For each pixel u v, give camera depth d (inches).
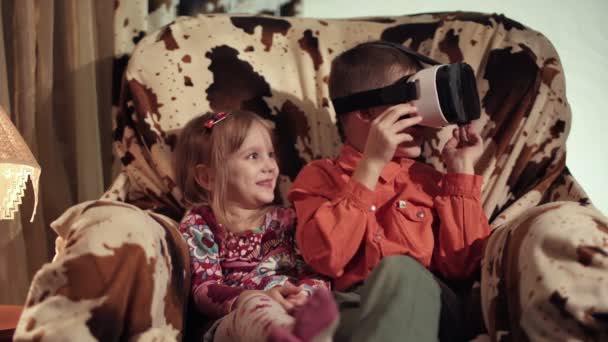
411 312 39.7
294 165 59.1
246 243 51.6
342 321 43.5
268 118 59.6
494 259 42.4
